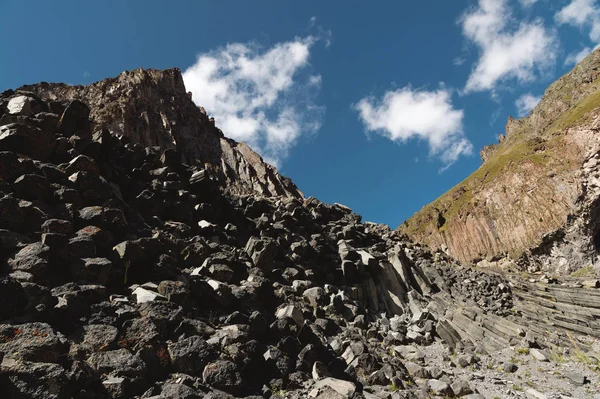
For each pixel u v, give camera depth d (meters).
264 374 10.89
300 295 18.34
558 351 18.73
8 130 13.25
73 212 12.36
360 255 24.03
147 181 19.11
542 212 106.44
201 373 9.62
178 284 11.91
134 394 8.29
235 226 20.69
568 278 32.84
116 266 11.80
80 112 17.19
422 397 11.87
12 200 10.59
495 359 17.50
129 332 9.41
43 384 7.03
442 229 146.62
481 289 26.38
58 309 8.84
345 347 14.33
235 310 13.43
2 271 9.48
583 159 96.94
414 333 19.05
